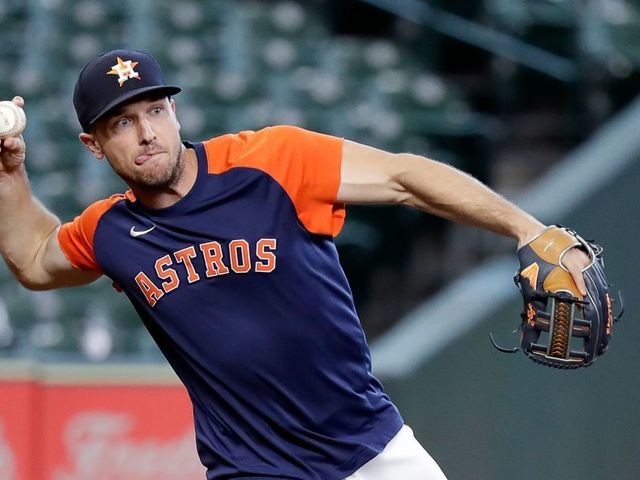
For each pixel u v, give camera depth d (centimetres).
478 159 3588
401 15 3897
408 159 1098
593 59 3684
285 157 1107
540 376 2150
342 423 1143
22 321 2731
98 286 2823
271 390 1125
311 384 1127
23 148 1250
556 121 3750
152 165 1077
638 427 2191
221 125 3381
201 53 3725
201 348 1126
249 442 1143
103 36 3797
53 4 3888
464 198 1073
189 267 1111
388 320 3281
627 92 3678
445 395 2095
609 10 3791
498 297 2144
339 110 3509
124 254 1138
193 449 1847
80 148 3331
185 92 3478
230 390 1134
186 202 1105
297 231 1112
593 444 2169
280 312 1109
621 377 2195
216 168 1110
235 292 1106
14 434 1827
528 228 1069
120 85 1071
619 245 2248
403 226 3325
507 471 2117
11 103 1243
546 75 3775
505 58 3797
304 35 3906
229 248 1100
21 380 1831
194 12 3888
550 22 3791
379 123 3475
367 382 1159
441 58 3897
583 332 1062
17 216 1259
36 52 3728
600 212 2253
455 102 3609
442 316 2164
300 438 1136
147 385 1850
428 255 3359
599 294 1063
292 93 3538
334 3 4084
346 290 1147
